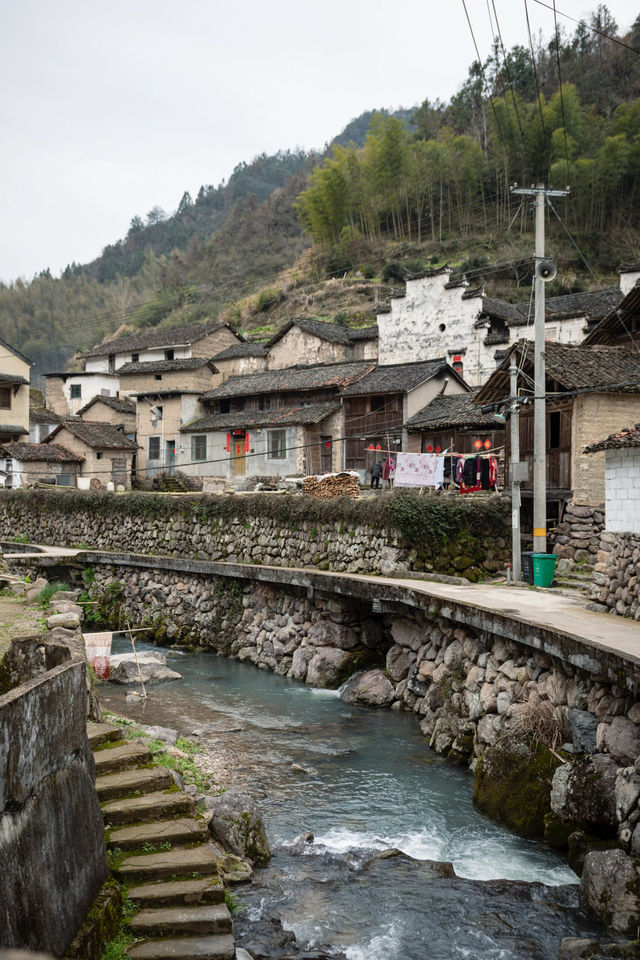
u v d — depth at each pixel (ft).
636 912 24.99
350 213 236.63
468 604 45.73
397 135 221.46
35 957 13.87
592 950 23.36
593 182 185.78
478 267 184.65
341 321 187.93
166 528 89.51
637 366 63.26
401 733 47.73
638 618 40.40
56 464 135.85
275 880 28.84
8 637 38.17
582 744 33.24
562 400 63.87
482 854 31.83
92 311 349.00
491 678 42.93
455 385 109.70
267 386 123.85
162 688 59.21
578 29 246.27
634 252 180.65
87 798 20.98
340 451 112.78
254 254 302.86
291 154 577.43
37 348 335.06
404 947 24.93
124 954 19.77
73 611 46.70
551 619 40.73
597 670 32.27
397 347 137.80
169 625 80.33
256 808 31.83
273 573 67.31
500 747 36.88
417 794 38.11
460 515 65.21
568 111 194.70
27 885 16.10
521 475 59.26
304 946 24.79
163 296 300.61
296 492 88.58
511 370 60.39
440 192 225.76
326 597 62.03
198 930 21.04
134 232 511.40
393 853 31.14
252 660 68.80
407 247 216.95
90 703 33.17
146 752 29.09
